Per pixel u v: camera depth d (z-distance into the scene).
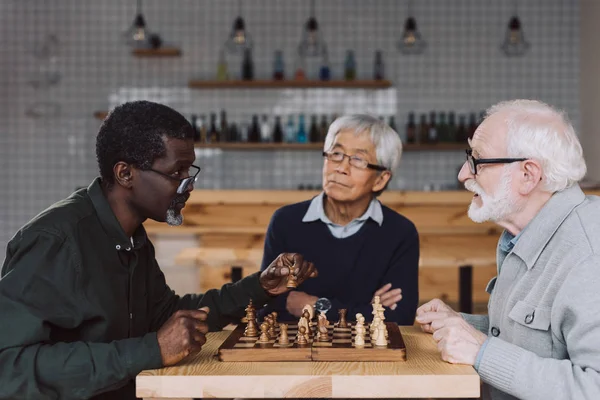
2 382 1.36
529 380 1.35
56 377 1.37
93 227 1.55
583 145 6.45
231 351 1.44
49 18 6.68
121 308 1.58
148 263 1.80
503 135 1.55
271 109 6.68
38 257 1.45
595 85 6.08
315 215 2.35
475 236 4.02
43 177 6.73
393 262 2.36
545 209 1.52
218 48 6.65
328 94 6.67
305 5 6.62
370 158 2.28
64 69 6.69
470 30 6.64
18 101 6.72
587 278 1.38
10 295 1.41
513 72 6.65
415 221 4.51
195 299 1.90
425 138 6.46
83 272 1.49
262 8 6.63
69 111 6.70
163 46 6.67
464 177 1.64
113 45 6.68
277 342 1.53
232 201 4.48
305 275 1.84
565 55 6.64
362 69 6.65
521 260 1.55
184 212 4.48
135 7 6.65
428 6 6.63
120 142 1.54
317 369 1.36
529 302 1.49
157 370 1.37
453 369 1.35
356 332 1.50
